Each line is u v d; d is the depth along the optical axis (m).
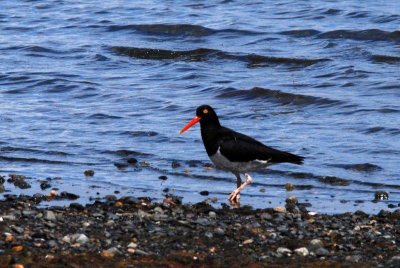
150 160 17.62
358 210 13.89
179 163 17.33
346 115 21.23
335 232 12.08
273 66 27.05
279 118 21.16
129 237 11.45
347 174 16.59
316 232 12.25
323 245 11.48
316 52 28.05
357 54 27.50
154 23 32.03
